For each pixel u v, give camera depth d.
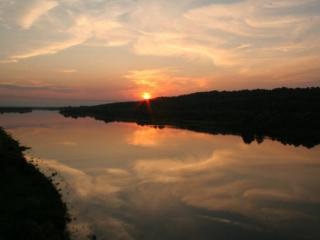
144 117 114.69
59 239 15.84
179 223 19.28
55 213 19.03
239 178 28.84
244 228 18.64
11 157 26.78
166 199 23.44
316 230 18.30
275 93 100.50
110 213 20.59
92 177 29.25
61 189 25.27
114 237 17.25
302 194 24.39
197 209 21.52
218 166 33.50
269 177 29.08
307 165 33.62
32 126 86.50
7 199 19.56
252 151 41.91
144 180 28.34
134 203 22.55
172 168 32.81
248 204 22.36
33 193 21.33
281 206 21.98
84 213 20.48
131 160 36.75
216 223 19.36
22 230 15.12
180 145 47.41
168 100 142.50
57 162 35.75
